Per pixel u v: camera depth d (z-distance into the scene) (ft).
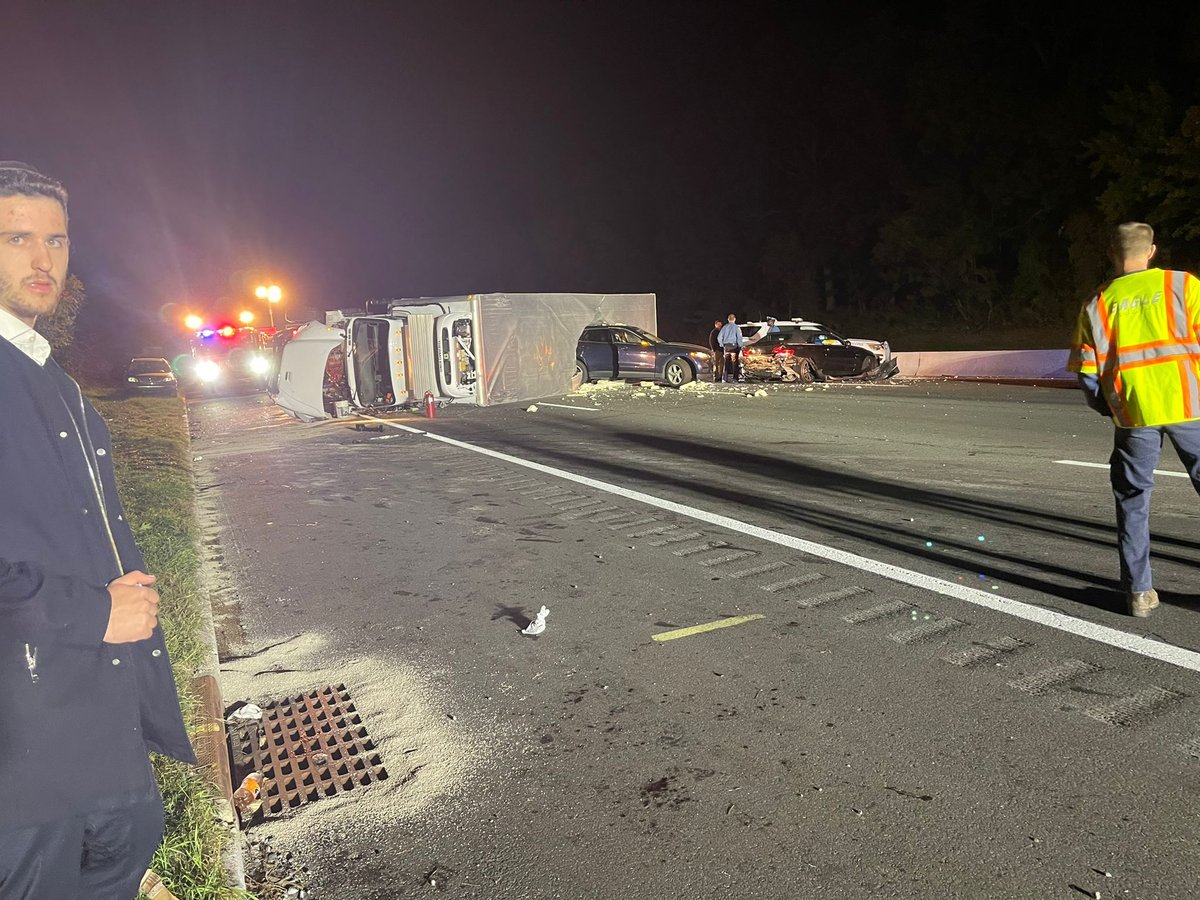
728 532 22.53
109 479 6.72
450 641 16.14
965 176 147.95
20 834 5.59
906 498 25.34
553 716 12.98
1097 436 35.14
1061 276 134.51
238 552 23.26
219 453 42.39
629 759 11.63
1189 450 13.94
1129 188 108.47
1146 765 10.78
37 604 5.43
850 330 155.02
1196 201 104.27
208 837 9.64
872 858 9.32
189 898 8.69
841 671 13.85
